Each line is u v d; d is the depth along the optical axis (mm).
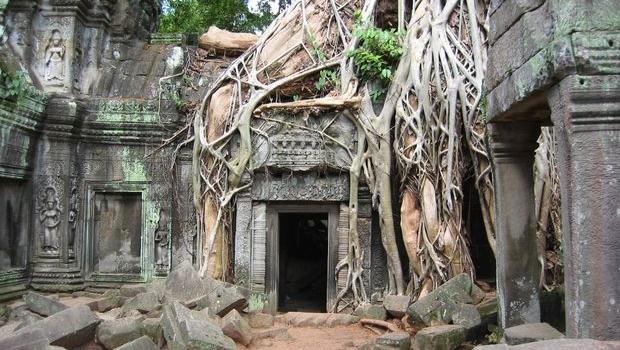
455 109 7957
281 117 9188
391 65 9125
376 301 8891
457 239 7938
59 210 9805
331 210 9258
